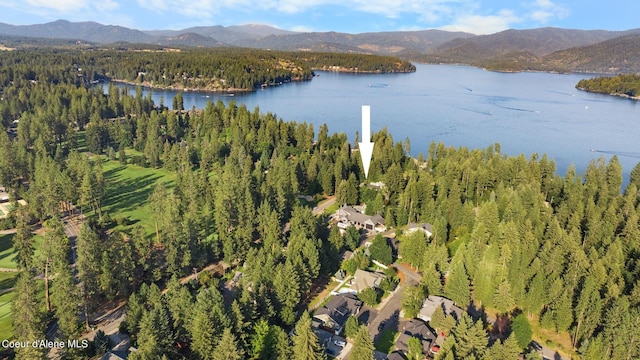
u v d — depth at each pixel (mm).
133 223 134500
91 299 88500
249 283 92625
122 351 75625
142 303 84125
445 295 94688
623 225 118125
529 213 123938
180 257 102312
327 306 89938
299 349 69500
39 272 101125
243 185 135750
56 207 130625
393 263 113125
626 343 73688
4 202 149500
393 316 90938
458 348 72250
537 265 94500
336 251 108250
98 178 141500
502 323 89562
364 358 70312
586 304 82438
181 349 77562
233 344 69062
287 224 132875
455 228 127438
